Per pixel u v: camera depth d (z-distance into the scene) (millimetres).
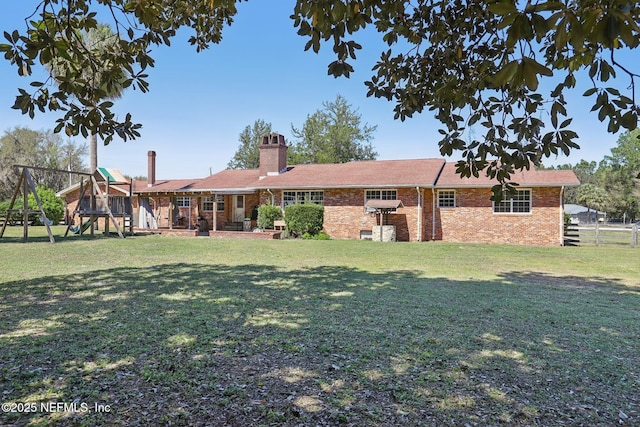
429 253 12391
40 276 7484
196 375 3094
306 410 2574
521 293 6434
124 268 8664
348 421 2447
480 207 17078
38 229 20578
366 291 6398
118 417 2455
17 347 3639
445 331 4297
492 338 4086
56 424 2371
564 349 3789
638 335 4242
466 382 3033
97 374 3082
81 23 2752
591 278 8141
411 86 3404
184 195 21672
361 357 3510
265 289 6480
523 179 16438
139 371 3148
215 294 6035
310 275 8000
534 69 1468
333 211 18797
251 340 3916
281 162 22016
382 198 18109
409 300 5770
